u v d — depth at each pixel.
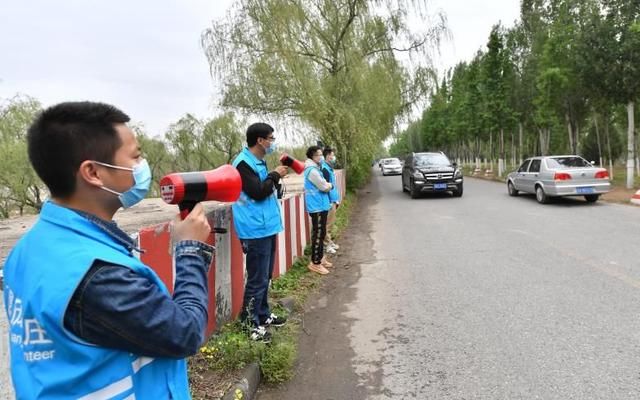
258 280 3.92
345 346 4.00
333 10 16.50
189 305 1.33
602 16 15.15
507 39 27.69
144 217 7.16
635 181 17.84
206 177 1.71
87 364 1.10
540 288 5.31
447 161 17.72
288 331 4.19
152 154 25.19
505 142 35.91
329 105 15.44
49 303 1.06
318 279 6.16
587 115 21.30
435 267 6.58
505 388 3.13
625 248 7.16
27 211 16.39
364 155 17.39
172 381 1.32
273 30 14.81
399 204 15.54
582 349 3.65
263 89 15.91
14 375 1.15
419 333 4.18
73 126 1.21
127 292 1.12
